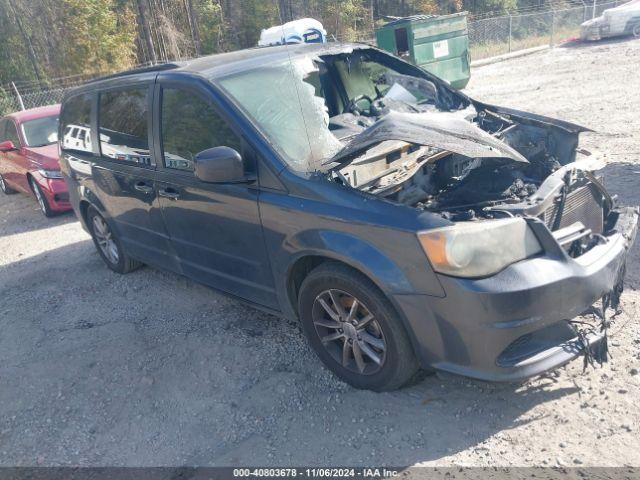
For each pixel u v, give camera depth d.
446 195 3.62
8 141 9.15
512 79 15.45
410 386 3.37
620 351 3.38
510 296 2.73
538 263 2.85
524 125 4.30
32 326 4.94
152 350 4.22
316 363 3.75
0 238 8.00
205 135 3.83
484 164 3.95
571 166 3.50
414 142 2.91
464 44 14.59
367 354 3.26
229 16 41.84
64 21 30.28
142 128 4.42
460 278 2.77
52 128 9.16
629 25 19.28
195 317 4.65
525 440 2.86
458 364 2.94
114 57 31.53
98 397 3.76
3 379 4.14
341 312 3.33
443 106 4.66
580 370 3.28
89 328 4.74
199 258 4.24
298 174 3.35
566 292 2.84
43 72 30.88
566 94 11.82
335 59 4.54
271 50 4.46
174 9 38.91
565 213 3.38
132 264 5.65
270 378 3.66
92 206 5.52
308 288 3.39
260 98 3.79
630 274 4.21
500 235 2.83
